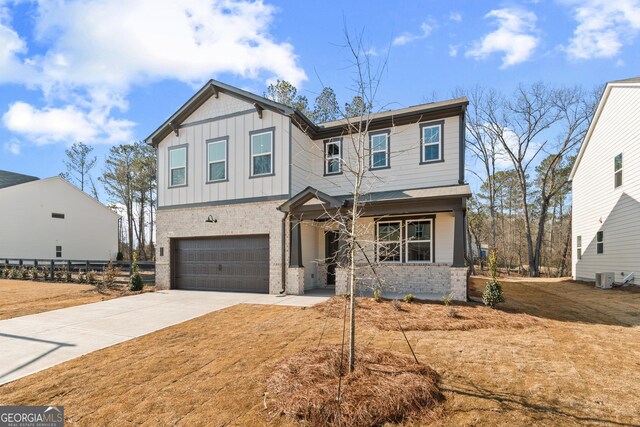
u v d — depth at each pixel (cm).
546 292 1214
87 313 843
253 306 907
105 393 398
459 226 951
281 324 700
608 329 649
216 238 1283
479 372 436
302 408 337
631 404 352
